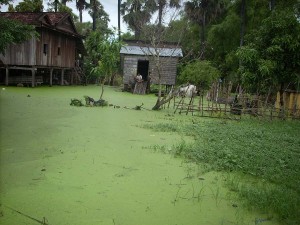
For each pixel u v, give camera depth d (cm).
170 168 564
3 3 1240
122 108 1322
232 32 2511
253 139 798
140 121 1036
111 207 402
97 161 579
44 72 2389
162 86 2320
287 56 1212
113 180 493
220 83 2081
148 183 488
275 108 1193
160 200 430
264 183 511
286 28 1195
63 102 1386
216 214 396
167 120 1092
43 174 500
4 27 1263
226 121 1127
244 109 1198
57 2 3212
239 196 450
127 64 2267
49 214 376
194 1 2773
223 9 2842
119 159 600
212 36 2603
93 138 751
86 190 448
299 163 605
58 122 922
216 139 782
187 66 2311
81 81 2712
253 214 400
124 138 774
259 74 1234
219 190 473
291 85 1417
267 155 658
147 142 746
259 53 1250
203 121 1096
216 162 595
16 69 2112
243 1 2280
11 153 601
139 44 2323
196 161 604
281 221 381
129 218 377
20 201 405
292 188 489
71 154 612
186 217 386
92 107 1291
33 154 600
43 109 1153
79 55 2823
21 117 968
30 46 1983
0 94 1542
